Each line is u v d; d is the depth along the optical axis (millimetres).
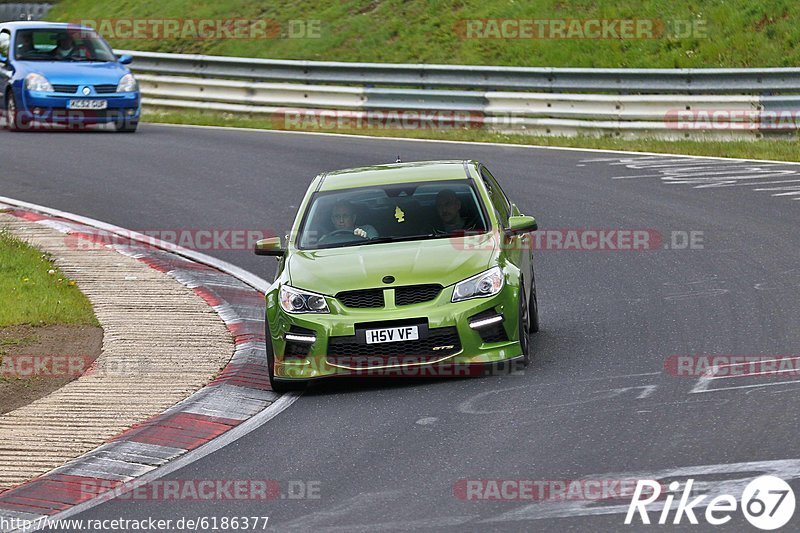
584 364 32656
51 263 48562
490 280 32250
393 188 36562
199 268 49312
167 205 61156
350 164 69938
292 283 32906
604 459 24188
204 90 93062
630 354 33375
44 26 85250
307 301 32281
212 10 114438
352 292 32281
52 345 37750
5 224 56500
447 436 26922
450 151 74062
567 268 46750
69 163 72438
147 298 43656
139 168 70938
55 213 59125
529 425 27141
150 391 32562
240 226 56562
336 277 32625
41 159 73750
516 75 82375
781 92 77125
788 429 25094
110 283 45906
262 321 40906
